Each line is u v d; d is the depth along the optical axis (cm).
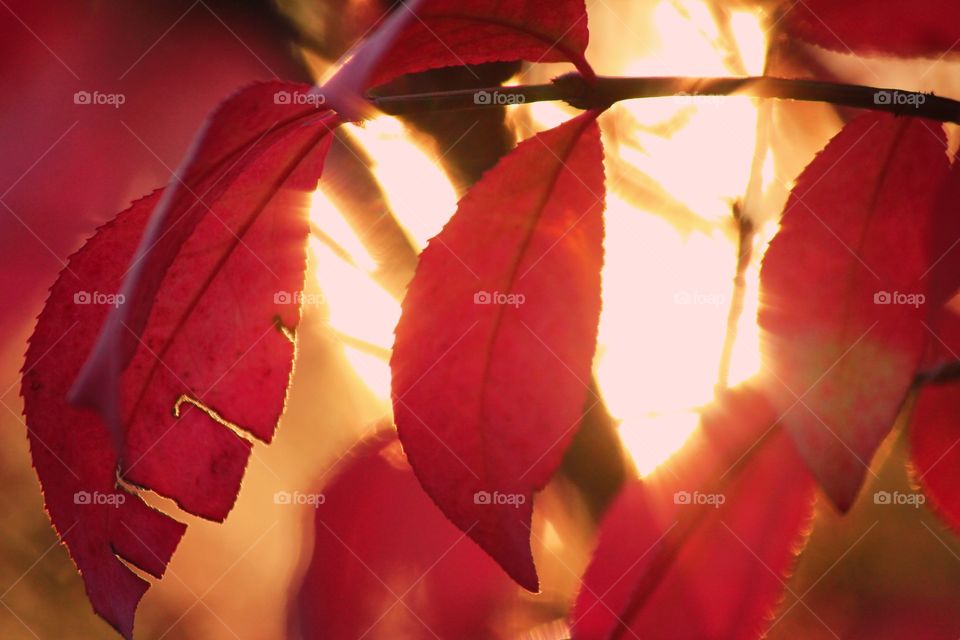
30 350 29
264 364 29
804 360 28
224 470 29
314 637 32
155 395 29
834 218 29
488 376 28
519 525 28
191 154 27
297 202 29
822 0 32
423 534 32
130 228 29
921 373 29
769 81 29
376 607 32
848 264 28
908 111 29
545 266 29
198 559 47
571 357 28
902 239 29
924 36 31
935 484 30
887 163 29
